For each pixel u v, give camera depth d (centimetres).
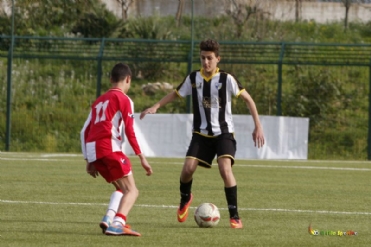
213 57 2305
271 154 5506
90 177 3834
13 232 2097
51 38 6028
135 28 7512
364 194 3328
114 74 2080
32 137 6291
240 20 7762
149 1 8094
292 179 4009
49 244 1898
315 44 5944
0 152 5812
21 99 6656
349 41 7994
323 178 4109
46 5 7500
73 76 7025
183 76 7131
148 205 2817
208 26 7769
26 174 3934
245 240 2023
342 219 2523
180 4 7900
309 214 2634
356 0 8569
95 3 7600
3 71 6938
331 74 6800
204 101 2323
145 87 6938
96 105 2064
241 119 5459
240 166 4797
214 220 2267
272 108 6588
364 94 6719
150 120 5494
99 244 1906
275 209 2761
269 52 6134
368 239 2072
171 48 6469
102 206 2742
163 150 5488
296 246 1939
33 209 2627
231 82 2317
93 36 7394
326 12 8506
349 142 6281
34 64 7094
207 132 2327
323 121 6481
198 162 2336
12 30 6056
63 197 2998
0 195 3019
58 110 6569
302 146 5572
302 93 6656
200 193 3272
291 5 8256
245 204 2903
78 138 6303
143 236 2058
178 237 2056
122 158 2038
